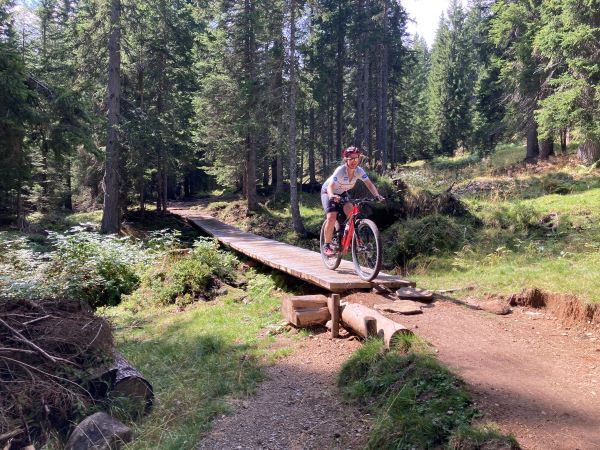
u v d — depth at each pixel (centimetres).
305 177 4444
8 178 1722
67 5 2683
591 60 1451
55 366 464
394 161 4309
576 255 895
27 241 1574
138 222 2623
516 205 1309
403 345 481
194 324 798
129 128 2205
